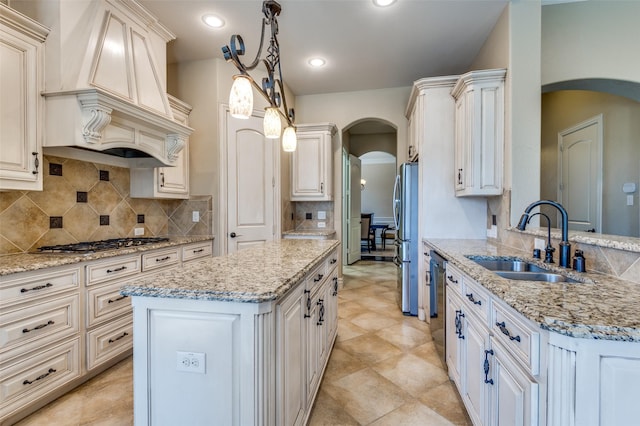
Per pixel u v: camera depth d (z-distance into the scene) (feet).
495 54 9.14
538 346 3.19
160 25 8.68
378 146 24.44
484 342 4.64
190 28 9.31
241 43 4.96
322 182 13.79
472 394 5.18
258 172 12.11
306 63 11.67
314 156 13.85
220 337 3.72
